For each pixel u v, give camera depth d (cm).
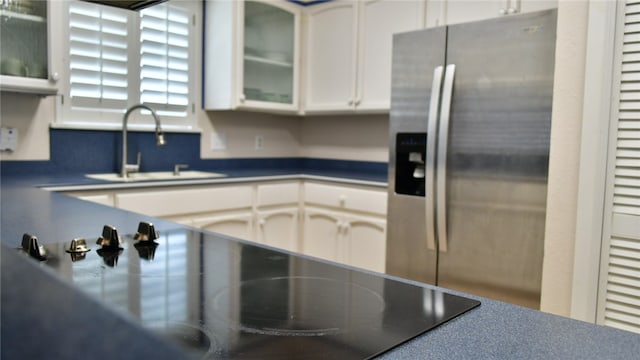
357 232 309
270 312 70
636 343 62
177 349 54
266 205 321
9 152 269
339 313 71
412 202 241
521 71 200
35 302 46
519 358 57
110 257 99
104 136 304
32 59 237
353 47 341
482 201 214
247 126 382
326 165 405
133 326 50
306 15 370
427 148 226
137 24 311
